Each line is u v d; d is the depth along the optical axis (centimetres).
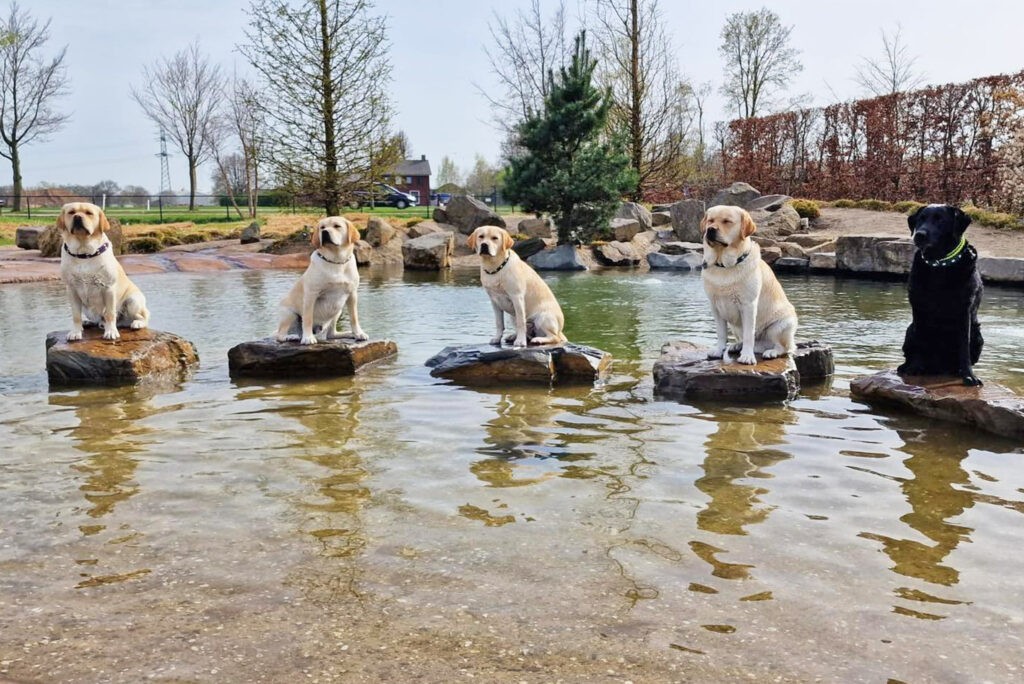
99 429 523
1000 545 328
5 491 398
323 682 229
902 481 411
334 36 2453
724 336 663
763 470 430
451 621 264
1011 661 239
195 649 247
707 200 2950
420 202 7875
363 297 1348
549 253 1992
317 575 301
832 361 701
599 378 692
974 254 557
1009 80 2109
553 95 2202
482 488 402
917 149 2391
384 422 541
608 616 267
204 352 836
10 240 2628
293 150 2541
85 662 240
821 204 2498
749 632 256
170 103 4528
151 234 2522
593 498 386
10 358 793
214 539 336
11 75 4281
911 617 267
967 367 569
